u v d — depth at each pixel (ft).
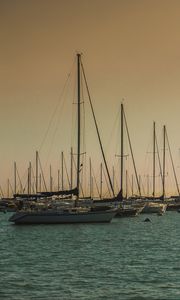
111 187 418.51
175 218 485.97
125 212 438.40
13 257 204.54
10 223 388.57
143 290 146.51
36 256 207.41
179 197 635.66
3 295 140.46
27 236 285.23
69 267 180.04
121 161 442.91
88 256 207.31
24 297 138.62
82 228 326.65
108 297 139.33
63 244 249.34
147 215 522.88
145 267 180.24
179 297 139.64
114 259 198.90
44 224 336.70
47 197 362.12
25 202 354.13
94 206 352.49
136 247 238.89
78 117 348.18
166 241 266.98
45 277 162.30
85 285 151.74
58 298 138.00
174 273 169.27
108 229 324.60
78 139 346.33
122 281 157.38
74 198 368.68
